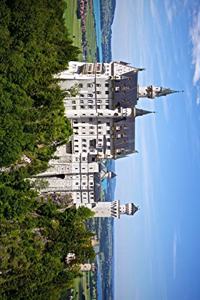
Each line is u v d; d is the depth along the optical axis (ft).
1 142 650.43
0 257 647.15
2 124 653.71
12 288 654.12
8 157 652.07
